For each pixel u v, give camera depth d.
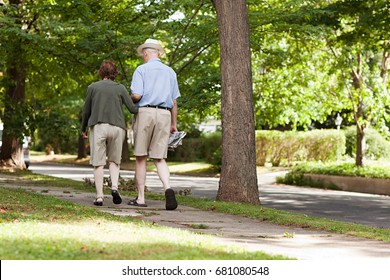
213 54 22.19
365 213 16.59
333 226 9.77
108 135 11.62
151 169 43.47
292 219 10.40
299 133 43.19
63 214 9.15
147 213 10.58
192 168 44.47
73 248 6.19
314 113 37.31
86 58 20.27
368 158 43.50
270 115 38.06
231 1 13.65
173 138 11.63
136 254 6.05
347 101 32.09
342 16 23.86
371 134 43.72
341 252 7.52
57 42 20.19
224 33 13.68
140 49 11.79
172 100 11.68
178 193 16.27
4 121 26.20
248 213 11.09
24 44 22.11
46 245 6.28
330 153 42.41
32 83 29.81
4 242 6.37
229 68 13.62
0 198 11.17
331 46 28.88
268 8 21.92
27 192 13.21
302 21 21.98
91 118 11.66
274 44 30.27
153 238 7.03
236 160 13.53
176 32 18.95
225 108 13.66
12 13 22.94
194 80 19.69
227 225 9.62
